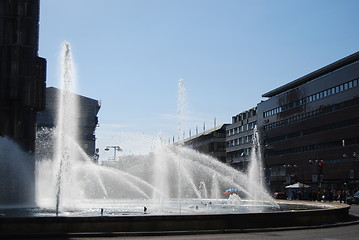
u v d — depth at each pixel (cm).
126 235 2208
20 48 4016
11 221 2184
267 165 13012
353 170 8650
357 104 9094
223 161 15888
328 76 10150
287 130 11950
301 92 11325
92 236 2181
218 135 16025
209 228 2389
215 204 5141
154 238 2130
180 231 2300
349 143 9312
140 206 4400
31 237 2148
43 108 4256
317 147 10506
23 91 3994
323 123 10294
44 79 4294
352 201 7106
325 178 10019
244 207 4325
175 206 4525
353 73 9244
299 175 11212
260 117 13512
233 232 2384
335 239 2088
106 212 3359
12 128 3978
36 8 4172
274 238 2128
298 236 2222
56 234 2162
